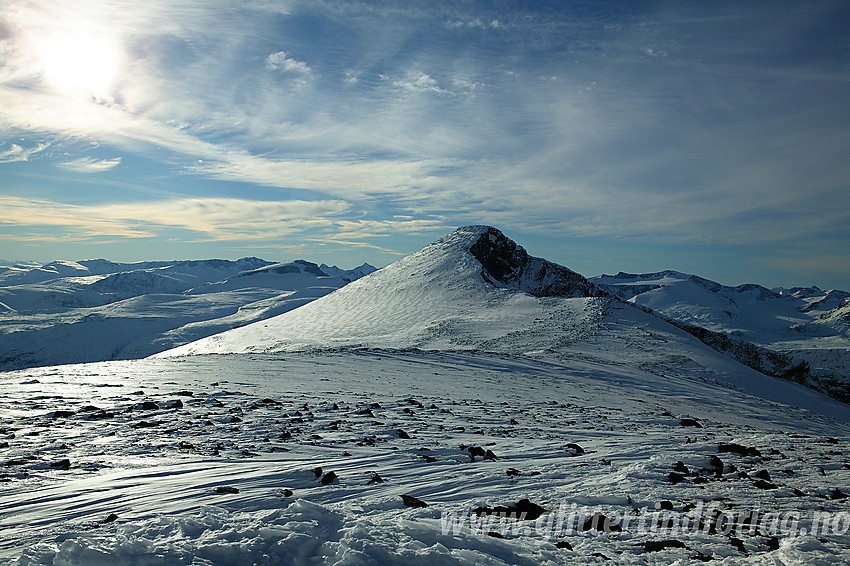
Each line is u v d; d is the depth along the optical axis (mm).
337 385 24969
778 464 11656
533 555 5719
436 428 15812
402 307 88938
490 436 15039
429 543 5617
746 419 28391
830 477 10445
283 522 5691
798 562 5707
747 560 5840
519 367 37875
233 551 4883
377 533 5551
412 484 9016
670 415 22984
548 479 9680
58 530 5938
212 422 14805
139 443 11836
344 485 8758
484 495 8477
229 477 8922
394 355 38469
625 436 16594
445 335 66312
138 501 7371
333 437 13477
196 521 5645
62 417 14805
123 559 4594
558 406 23578
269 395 20641
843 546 6465
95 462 10008
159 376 24484
